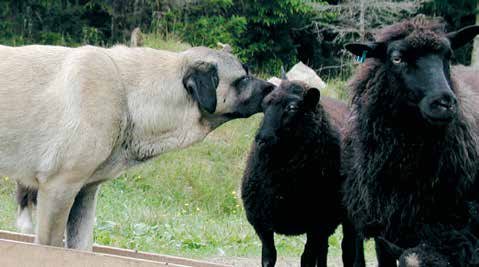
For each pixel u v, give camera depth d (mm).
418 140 6762
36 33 23531
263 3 25250
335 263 11148
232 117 7617
